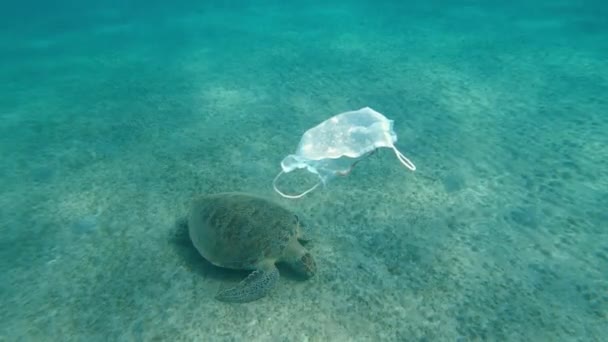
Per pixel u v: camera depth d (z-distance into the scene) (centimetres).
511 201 303
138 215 309
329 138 254
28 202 334
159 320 219
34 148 431
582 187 313
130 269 256
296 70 645
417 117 450
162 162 384
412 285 234
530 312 215
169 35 1007
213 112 498
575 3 943
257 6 1416
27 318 225
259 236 227
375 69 624
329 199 314
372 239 271
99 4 2009
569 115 429
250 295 218
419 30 849
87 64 789
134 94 588
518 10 945
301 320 214
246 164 371
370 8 1171
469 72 582
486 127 418
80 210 320
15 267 263
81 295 239
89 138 447
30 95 619
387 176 340
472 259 252
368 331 208
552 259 249
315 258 255
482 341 201
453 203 304
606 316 211
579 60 591
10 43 1056
